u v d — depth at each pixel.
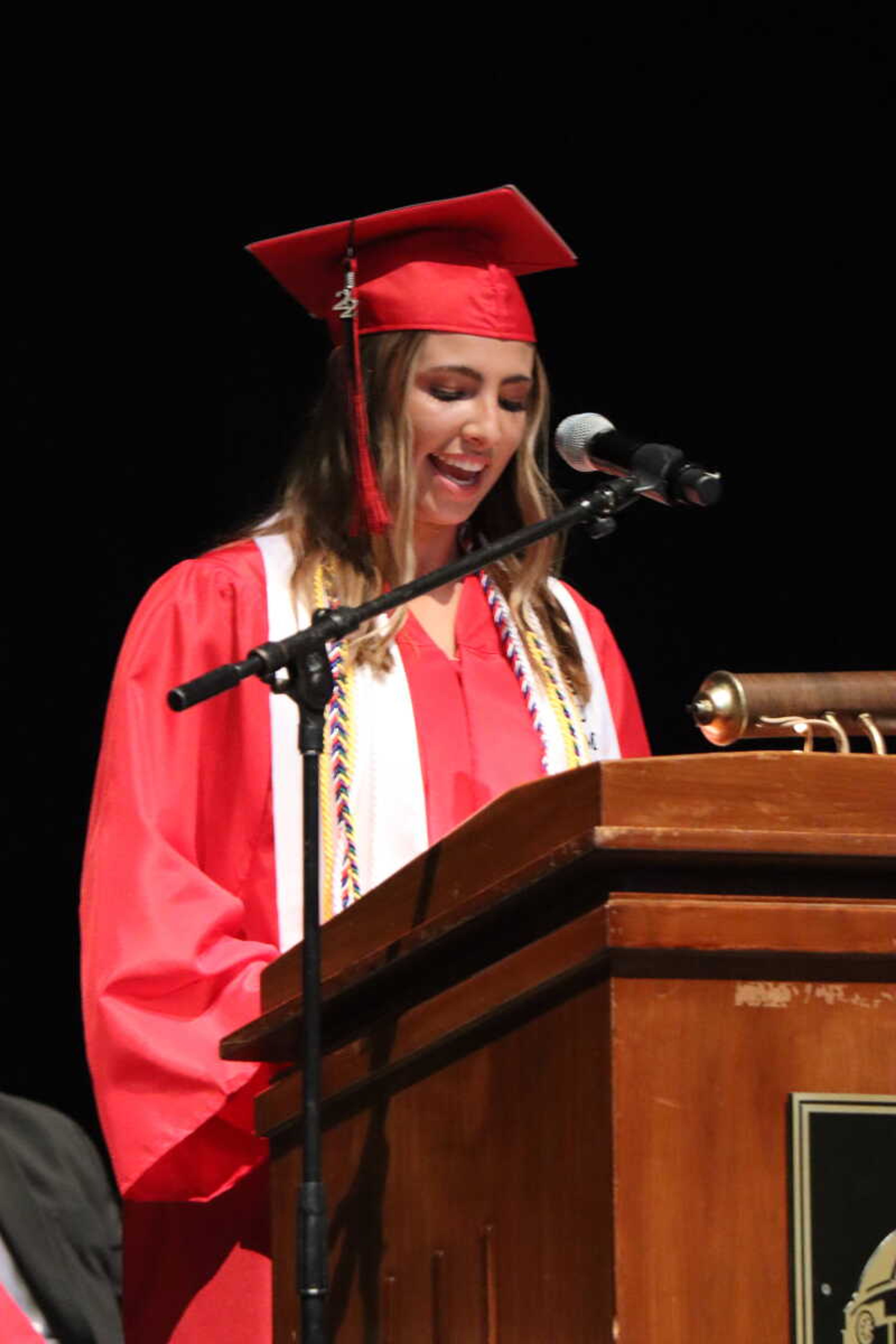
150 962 9.01
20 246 17.61
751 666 18.95
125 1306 9.47
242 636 10.23
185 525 17.67
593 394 18.98
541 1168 6.29
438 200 17.67
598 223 18.94
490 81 18.50
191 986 8.97
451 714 10.52
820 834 6.11
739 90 18.86
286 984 7.64
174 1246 9.37
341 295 10.71
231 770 9.99
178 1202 9.18
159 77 17.81
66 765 17.39
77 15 17.67
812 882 6.32
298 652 7.13
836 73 18.83
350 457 10.79
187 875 9.38
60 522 17.55
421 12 18.27
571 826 6.24
